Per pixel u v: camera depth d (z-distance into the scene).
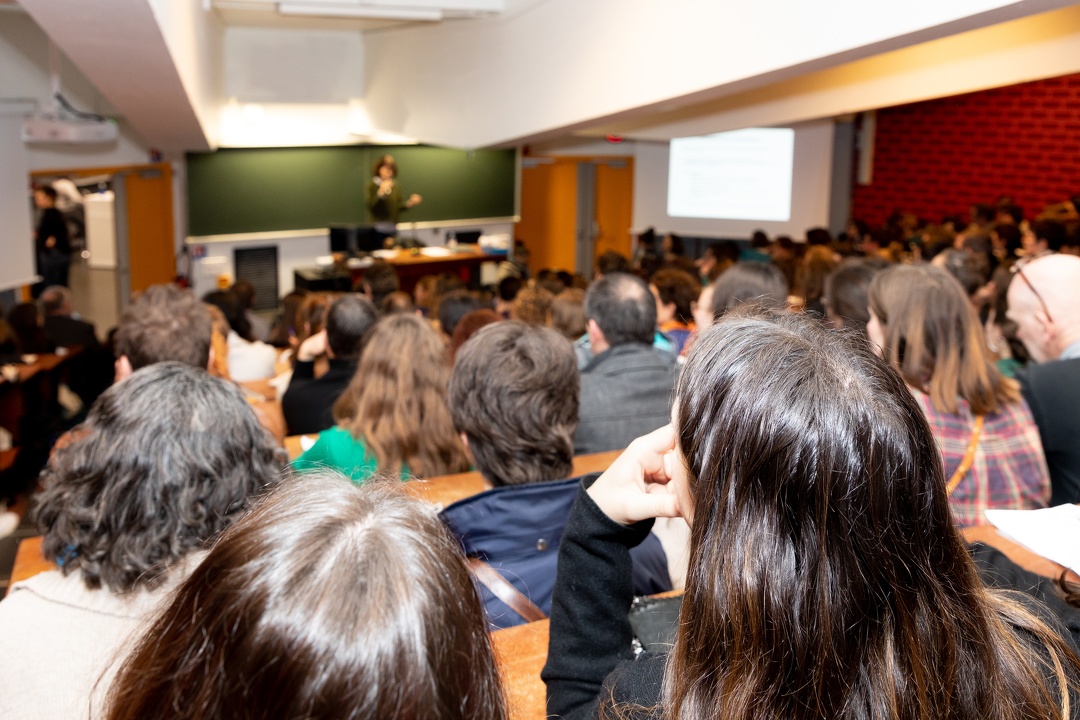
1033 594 1.01
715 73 4.06
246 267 10.70
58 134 6.86
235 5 6.10
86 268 13.48
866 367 0.69
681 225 11.94
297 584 0.53
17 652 1.17
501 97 6.26
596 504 0.92
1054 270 1.89
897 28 3.07
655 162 12.01
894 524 0.65
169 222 10.29
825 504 0.64
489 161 11.96
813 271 4.12
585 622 0.91
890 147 10.72
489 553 1.46
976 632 0.68
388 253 10.98
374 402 2.05
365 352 2.11
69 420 5.66
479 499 1.45
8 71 7.38
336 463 2.05
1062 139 9.42
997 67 5.35
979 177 10.08
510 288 6.79
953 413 1.63
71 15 3.34
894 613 0.65
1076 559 0.89
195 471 1.22
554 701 0.90
